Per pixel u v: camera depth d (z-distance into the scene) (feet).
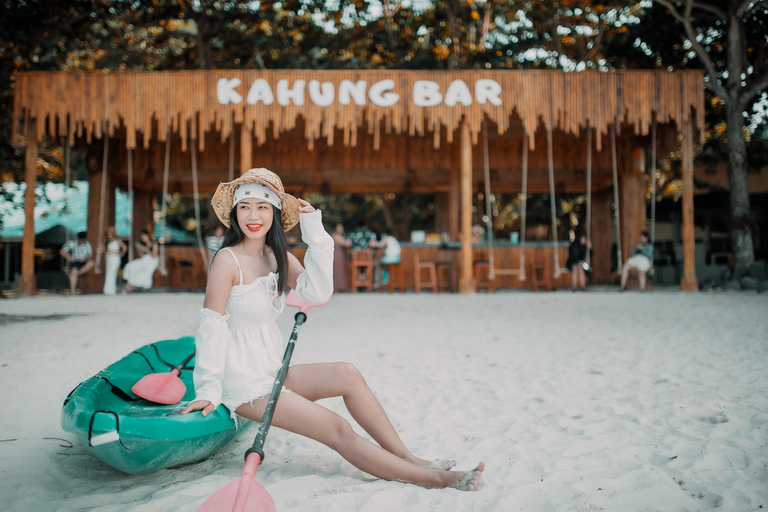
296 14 61.52
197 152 55.67
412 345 21.17
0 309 33.91
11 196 74.64
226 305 8.58
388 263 49.75
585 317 29.35
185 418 7.93
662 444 9.76
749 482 8.11
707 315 29.35
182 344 12.32
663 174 77.82
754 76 58.39
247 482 6.54
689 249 47.26
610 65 64.85
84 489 8.25
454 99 44.09
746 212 51.65
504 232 95.91
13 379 15.24
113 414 7.60
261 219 8.62
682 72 44.39
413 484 8.20
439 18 64.03
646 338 21.99
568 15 61.31
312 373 8.86
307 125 44.24
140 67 67.36
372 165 55.83
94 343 21.09
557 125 48.62
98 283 51.75
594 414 11.91
